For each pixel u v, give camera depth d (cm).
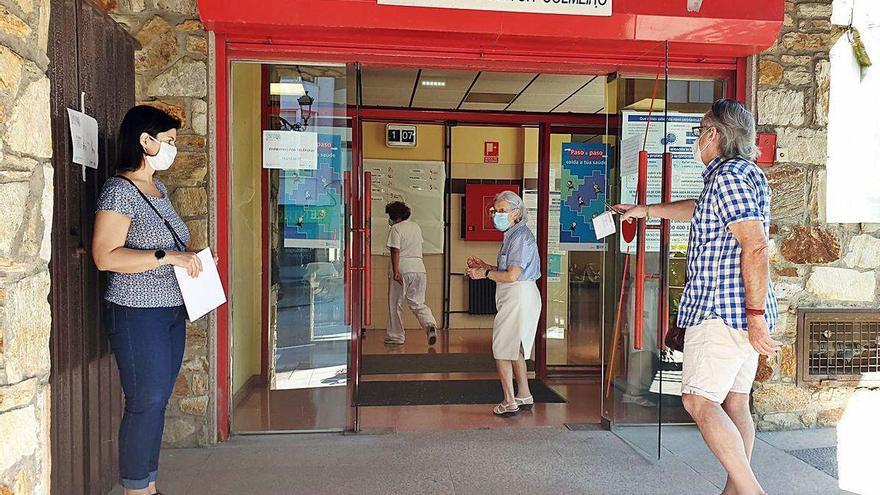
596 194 583
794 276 422
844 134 424
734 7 384
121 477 278
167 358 279
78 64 279
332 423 419
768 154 417
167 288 278
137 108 279
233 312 412
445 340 775
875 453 379
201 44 379
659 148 398
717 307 278
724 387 279
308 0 357
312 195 425
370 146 830
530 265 452
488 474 346
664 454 380
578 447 390
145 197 274
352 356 417
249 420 423
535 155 804
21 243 207
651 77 402
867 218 425
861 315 425
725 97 434
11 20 201
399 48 406
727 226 271
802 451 383
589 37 384
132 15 375
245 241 441
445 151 843
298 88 416
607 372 426
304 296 430
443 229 851
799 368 421
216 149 388
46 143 224
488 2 371
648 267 381
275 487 328
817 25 420
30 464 212
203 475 343
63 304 259
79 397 276
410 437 406
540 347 573
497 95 621
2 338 195
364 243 416
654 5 379
